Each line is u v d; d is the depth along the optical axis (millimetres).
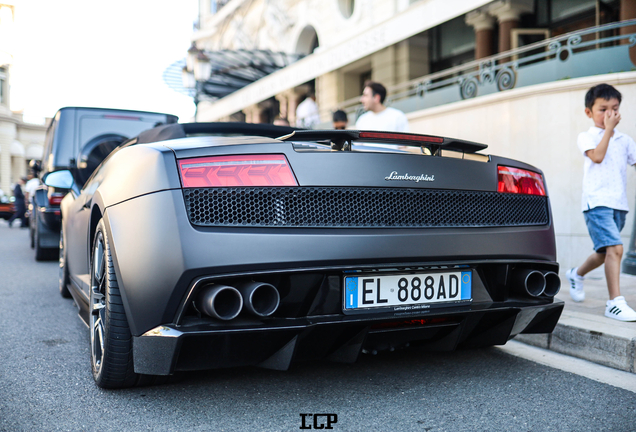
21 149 61062
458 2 8742
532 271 2168
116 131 6410
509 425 1836
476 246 2076
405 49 12141
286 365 1815
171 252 1721
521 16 10281
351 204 1913
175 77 15203
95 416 1882
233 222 1775
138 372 1840
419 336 2090
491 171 2213
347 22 13344
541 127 6113
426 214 2031
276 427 1805
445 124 7598
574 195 5797
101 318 2098
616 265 3006
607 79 5504
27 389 2156
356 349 1930
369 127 4680
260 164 1831
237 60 14594
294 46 16141
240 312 1790
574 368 2504
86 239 2836
